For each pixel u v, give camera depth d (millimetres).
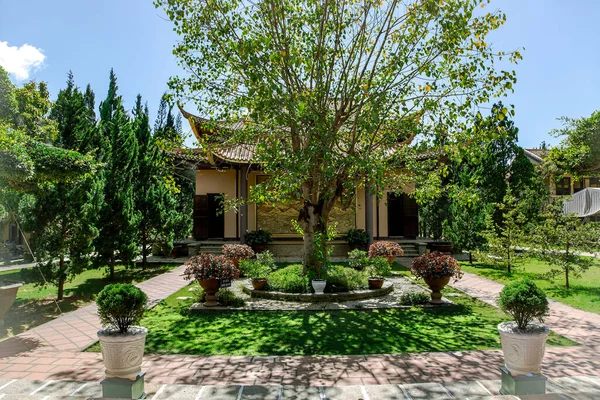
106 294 4141
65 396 3967
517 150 18203
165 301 9289
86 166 8398
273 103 7359
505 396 3895
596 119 16000
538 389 3955
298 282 9344
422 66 8055
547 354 5516
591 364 5129
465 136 7809
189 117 13781
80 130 11484
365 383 4551
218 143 10680
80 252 9594
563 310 7969
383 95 7992
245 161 15750
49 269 9094
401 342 6090
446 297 9398
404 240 18047
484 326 6973
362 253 12656
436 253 8828
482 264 14859
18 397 3969
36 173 7691
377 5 8336
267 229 17891
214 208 18641
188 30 8539
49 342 6238
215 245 17484
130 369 4016
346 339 6250
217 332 6672
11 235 22953
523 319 4219
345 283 9547
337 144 8789
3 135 6684
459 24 7285
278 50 8422
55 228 8945
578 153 16734
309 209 10141
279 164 8367
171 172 13375
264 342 6117
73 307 8891
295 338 6312
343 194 10367
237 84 9203
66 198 9047
